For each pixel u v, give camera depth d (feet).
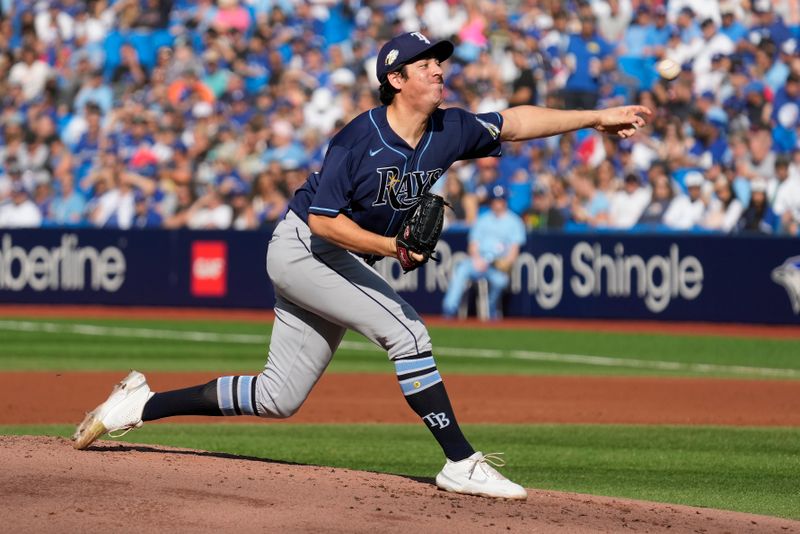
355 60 243.40
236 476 58.34
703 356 161.48
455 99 228.43
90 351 160.25
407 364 58.39
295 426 100.89
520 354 162.71
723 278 196.13
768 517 60.59
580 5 230.48
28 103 257.96
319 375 62.39
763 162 203.51
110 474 55.83
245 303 221.87
